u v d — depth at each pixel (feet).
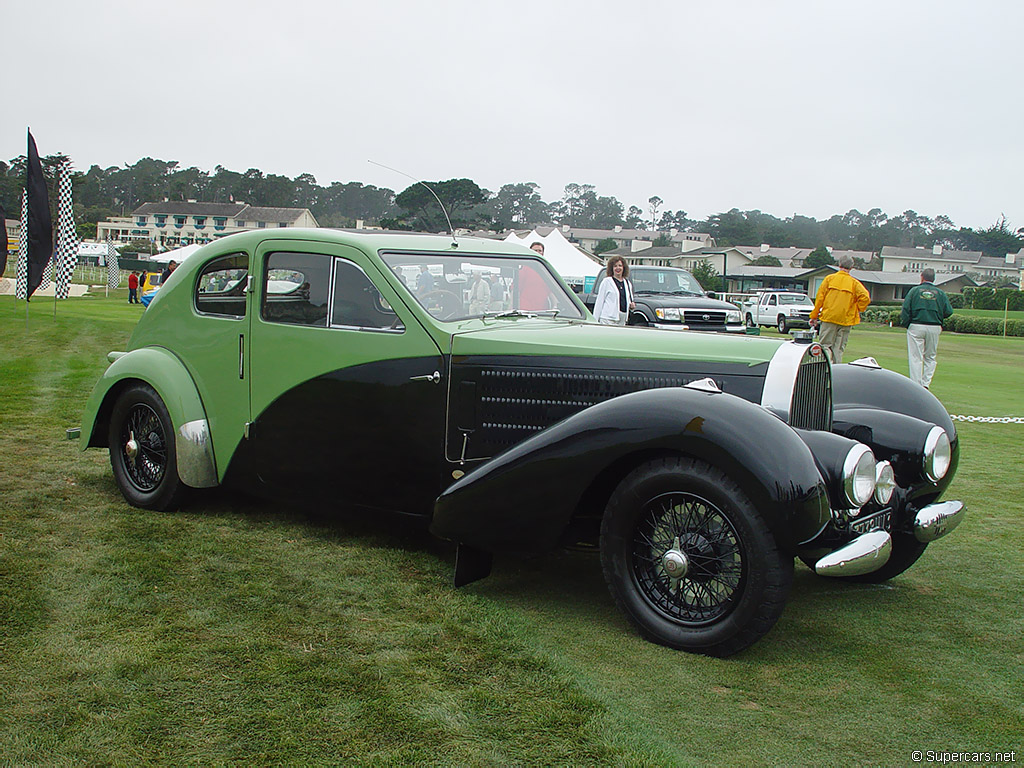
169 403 14.82
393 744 8.02
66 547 13.20
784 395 11.37
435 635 10.53
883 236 489.67
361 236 13.58
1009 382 46.32
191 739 7.98
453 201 222.89
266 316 14.07
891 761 8.19
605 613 11.70
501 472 11.27
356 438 13.25
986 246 445.78
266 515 15.42
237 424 14.52
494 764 7.75
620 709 8.91
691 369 11.73
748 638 10.05
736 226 400.26
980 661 10.62
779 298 114.52
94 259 267.80
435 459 12.66
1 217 54.29
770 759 8.13
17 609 10.74
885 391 14.03
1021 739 8.68
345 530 14.67
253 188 426.10
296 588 11.93
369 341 13.07
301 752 7.82
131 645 9.87
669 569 10.38
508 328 13.19
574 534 11.92
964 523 17.07
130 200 503.61
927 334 36.58
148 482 15.62
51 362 37.04
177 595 11.46
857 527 10.91
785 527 9.65
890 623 11.89
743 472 9.75
